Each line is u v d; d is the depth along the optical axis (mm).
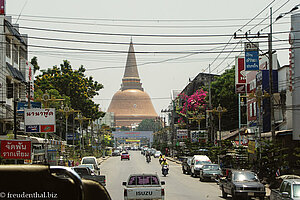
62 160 44562
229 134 63750
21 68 46188
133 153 143500
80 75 83000
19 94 45156
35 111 36438
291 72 35688
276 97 41594
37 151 40688
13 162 29875
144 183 19156
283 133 37750
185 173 47250
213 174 35781
